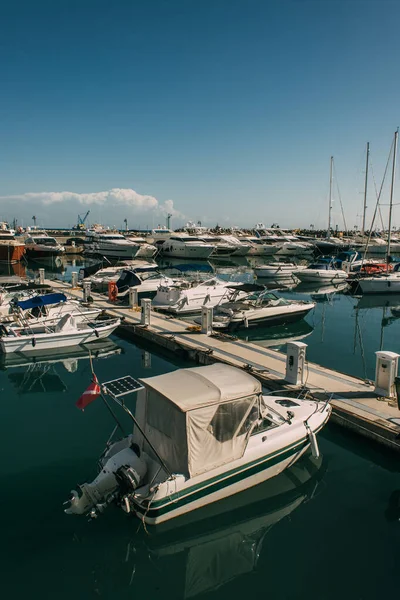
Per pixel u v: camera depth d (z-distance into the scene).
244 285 21.08
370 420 9.34
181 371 7.65
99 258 58.34
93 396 7.21
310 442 8.29
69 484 7.70
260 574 5.91
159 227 83.19
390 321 23.44
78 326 17.30
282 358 14.14
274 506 7.28
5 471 8.10
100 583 5.72
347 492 7.71
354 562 6.11
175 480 6.37
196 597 5.52
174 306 22.11
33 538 6.47
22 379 13.38
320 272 37.69
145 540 6.51
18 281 25.11
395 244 64.38
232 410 6.82
